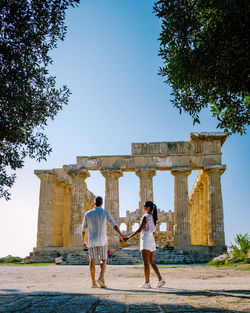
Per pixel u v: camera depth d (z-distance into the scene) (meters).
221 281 11.25
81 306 4.71
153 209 8.67
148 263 8.25
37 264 33.19
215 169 37.47
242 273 15.76
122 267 23.42
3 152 10.66
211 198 36.91
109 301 5.18
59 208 44.91
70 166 39.84
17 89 8.38
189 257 32.38
